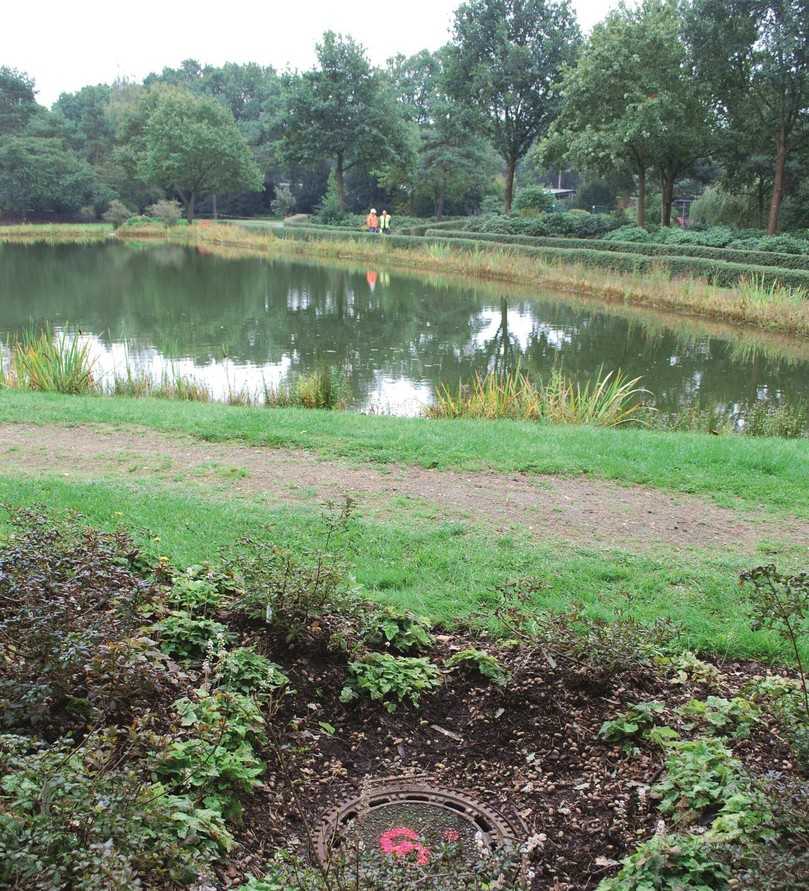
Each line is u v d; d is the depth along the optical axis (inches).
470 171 1983.3
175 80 3678.6
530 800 127.2
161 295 937.5
